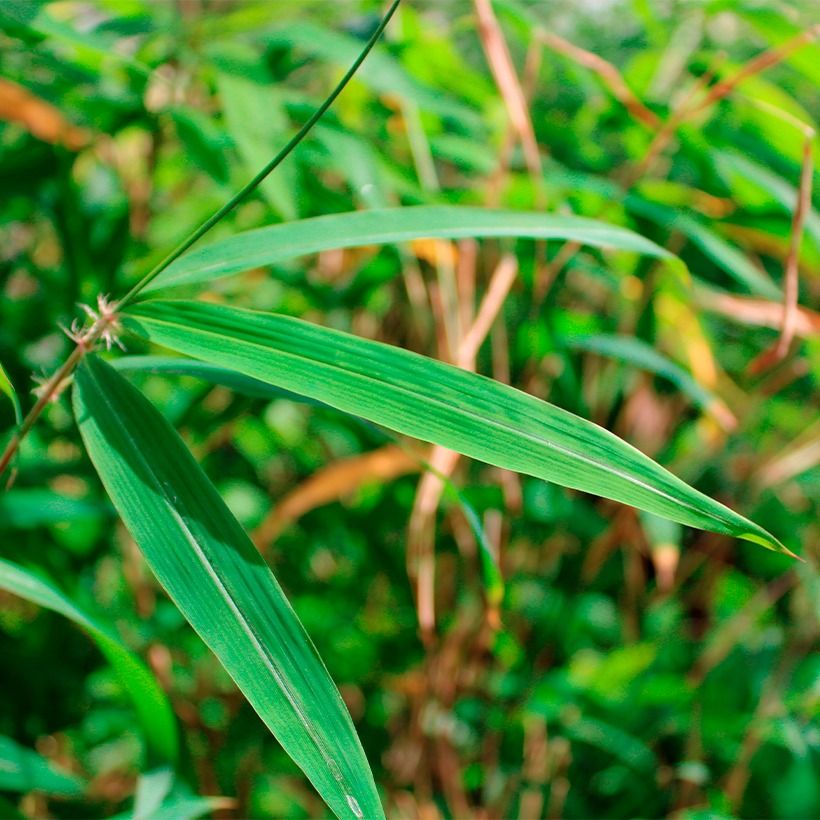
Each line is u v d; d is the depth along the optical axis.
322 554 1.00
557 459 0.43
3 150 0.71
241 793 0.79
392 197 0.70
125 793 0.79
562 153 0.83
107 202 0.82
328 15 0.86
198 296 0.82
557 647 0.90
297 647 0.43
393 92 0.65
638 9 0.78
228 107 0.61
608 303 0.93
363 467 0.70
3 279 0.79
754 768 0.83
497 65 0.63
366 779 0.42
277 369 0.44
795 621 0.92
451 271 0.70
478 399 0.43
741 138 0.72
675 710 0.83
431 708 0.82
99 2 0.74
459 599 0.89
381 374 0.44
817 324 0.71
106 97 0.71
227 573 0.43
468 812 0.81
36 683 0.76
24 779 0.54
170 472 0.44
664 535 0.76
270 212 0.74
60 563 0.74
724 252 0.67
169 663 0.77
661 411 0.95
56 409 0.77
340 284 0.86
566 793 0.84
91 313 0.45
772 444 0.95
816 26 0.59
